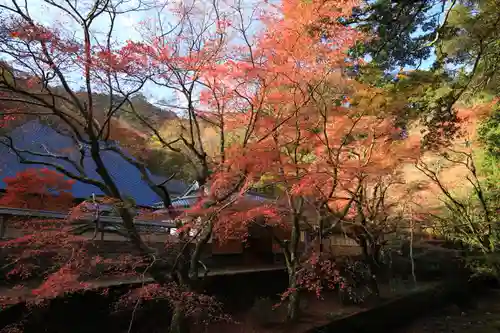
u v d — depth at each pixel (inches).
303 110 299.7
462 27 304.8
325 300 438.6
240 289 395.9
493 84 356.5
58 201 421.4
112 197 271.0
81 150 308.5
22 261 292.4
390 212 521.7
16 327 228.4
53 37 238.5
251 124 298.5
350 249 636.1
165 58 268.5
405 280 584.4
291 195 343.0
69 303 263.3
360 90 326.0
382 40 327.6
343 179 344.2
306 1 280.1
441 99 316.2
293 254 354.6
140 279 308.2
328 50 292.0
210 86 291.3
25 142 499.5
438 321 463.8
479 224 398.6
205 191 299.3
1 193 471.2
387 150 350.6
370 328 385.7
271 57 285.1
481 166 470.9
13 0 233.8
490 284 655.1
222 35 289.6
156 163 474.6
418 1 304.0
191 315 292.4
